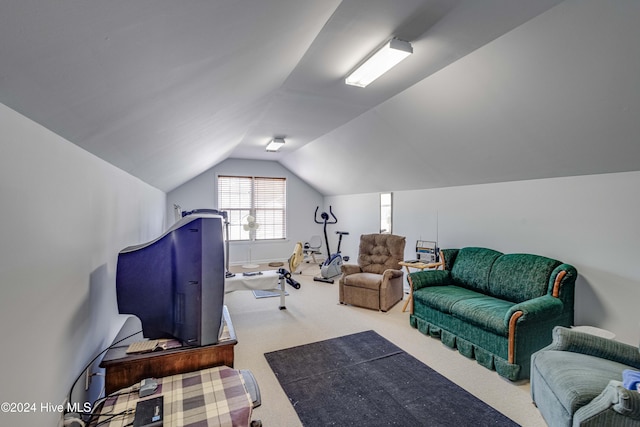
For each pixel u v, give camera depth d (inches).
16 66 25.2
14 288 33.2
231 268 264.8
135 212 109.5
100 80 35.5
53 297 43.0
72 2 21.7
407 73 103.9
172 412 43.9
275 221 300.4
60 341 45.4
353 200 262.8
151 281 59.8
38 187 38.5
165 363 55.6
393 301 166.6
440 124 125.9
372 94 122.3
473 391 89.1
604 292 105.7
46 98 32.9
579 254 112.5
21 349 34.7
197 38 40.0
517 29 77.3
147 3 26.7
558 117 94.3
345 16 71.1
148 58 37.0
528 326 92.7
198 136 103.3
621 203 101.2
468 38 81.9
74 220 51.1
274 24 52.8
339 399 85.5
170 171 147.3
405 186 197.6
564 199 117.3
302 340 123.9
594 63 75.4
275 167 297.9
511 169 128.7
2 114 30.3
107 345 71.4
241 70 65.7
